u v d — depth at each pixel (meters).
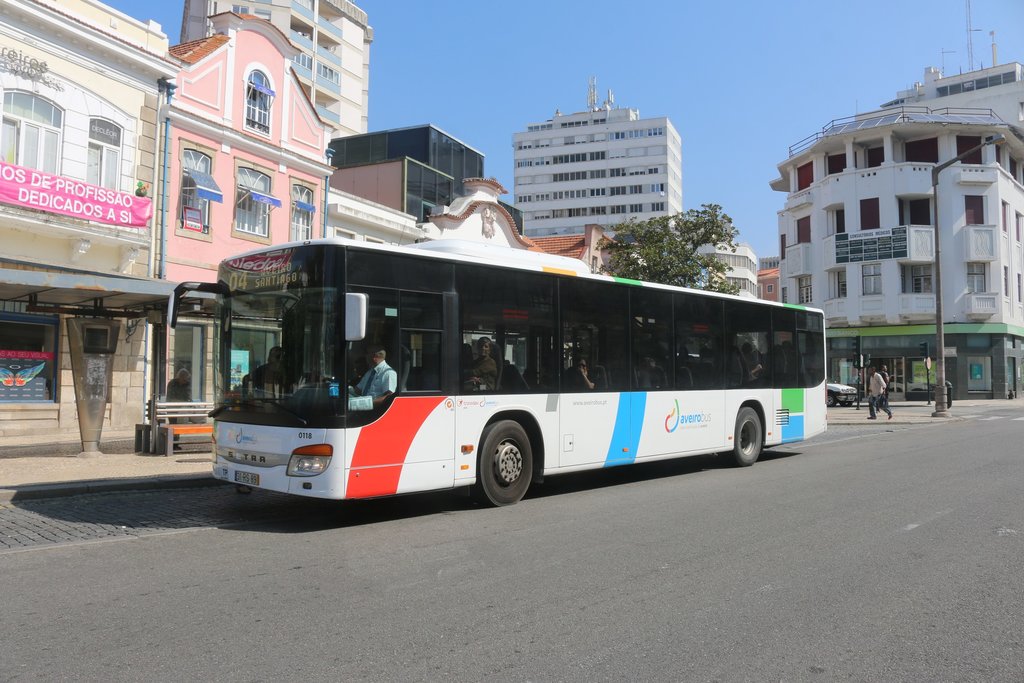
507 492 9.04
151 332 18.11
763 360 13.54
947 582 5.69
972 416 27.56
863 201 43.28
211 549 6.80
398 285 8.09
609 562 6.25
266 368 8.02
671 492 10.06
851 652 4.28
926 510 8.55
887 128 42.69
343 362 7.54
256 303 8.27
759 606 5.10
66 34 15.93
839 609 5.05
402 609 5.02
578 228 106.00
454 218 28.59
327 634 4.54
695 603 5.16
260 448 7.84
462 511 8.67
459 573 5.92
